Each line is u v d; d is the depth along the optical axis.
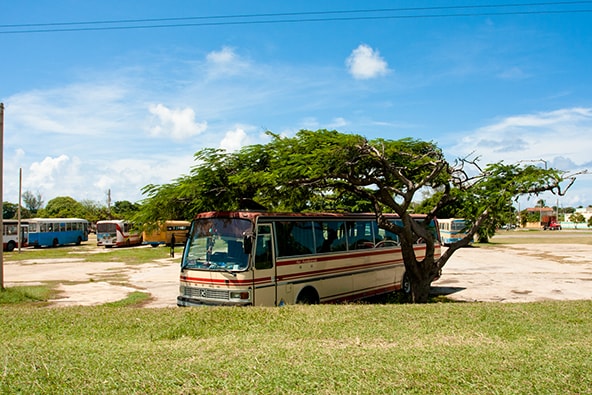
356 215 13.80
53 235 45.84
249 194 12.67
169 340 6.84
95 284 18.91
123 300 14.63
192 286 10.60
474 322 7.83
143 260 30.38
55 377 4.94
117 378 4.93
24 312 8.74
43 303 14.43
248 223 10.44
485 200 12.05
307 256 11.70
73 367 5.28
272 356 5.76
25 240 43.06
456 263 26.33
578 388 4.76
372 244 14.27
